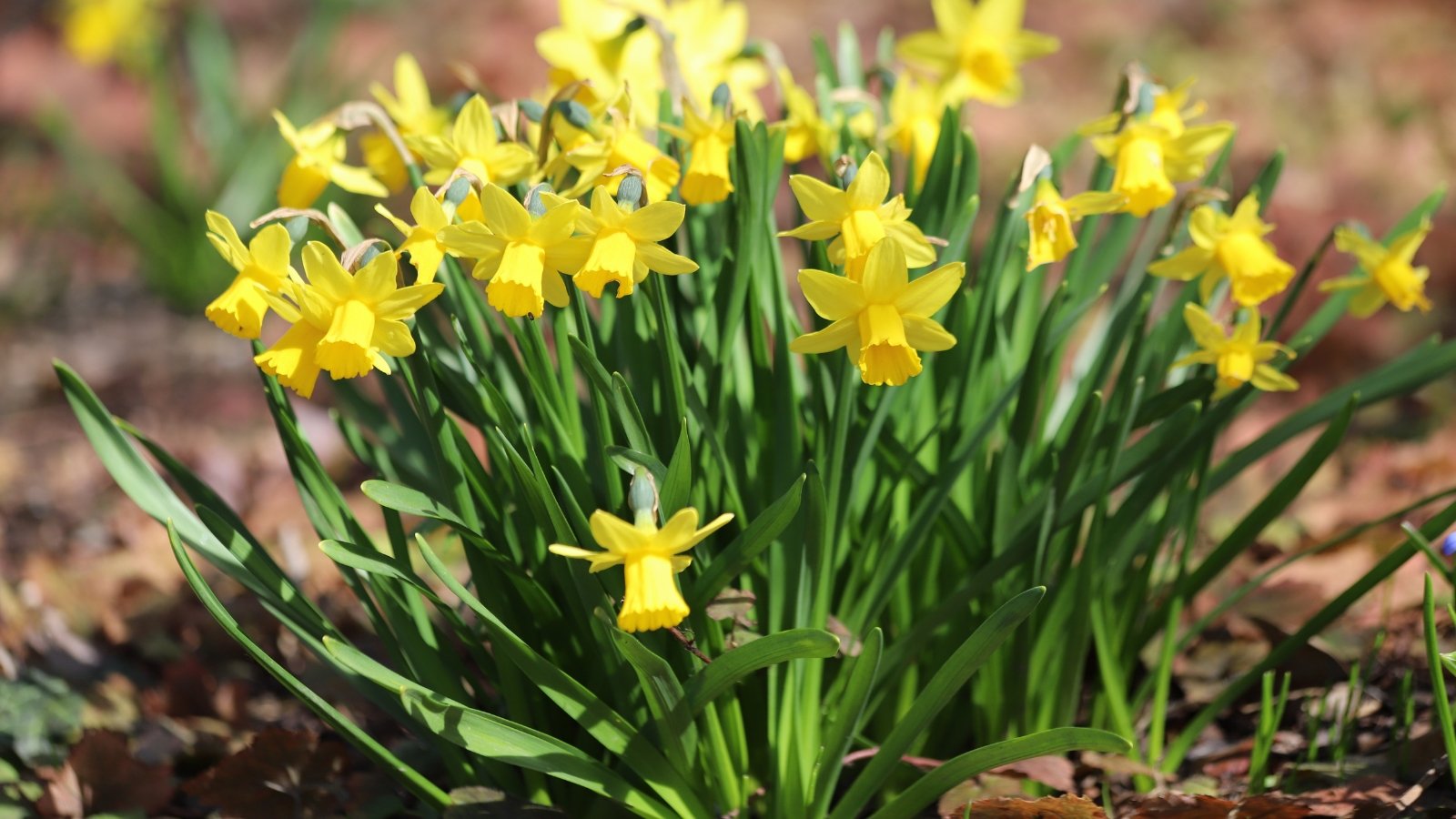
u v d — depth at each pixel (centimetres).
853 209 101
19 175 351
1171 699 125
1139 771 113
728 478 106
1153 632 116
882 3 462
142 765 119
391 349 100
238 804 116
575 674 111
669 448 107
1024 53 122
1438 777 112
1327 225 256
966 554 113
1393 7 410
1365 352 221
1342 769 113
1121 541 113
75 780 119
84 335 277
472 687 112
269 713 131
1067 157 116
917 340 99
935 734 117
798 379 112
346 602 149
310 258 98
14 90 381
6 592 147
